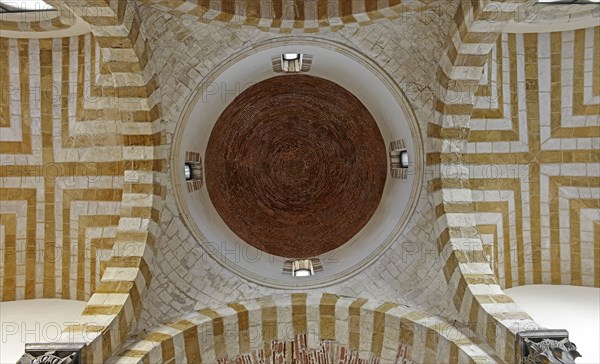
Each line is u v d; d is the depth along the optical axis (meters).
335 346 8.67
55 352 6.40
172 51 8.55
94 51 9.87
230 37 8.75
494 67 10.10
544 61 10.20
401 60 8.87
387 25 8.60
